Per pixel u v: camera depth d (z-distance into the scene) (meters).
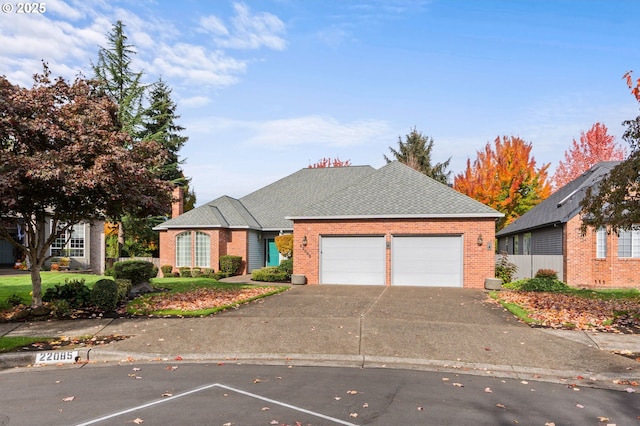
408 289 19.30
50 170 10.47
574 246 21.17
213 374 8.09
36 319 12.38
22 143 11.96
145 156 13.41
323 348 9.74
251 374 8.11
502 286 20.09
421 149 51.56
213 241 27.72
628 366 8.43
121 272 16.98
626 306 13.67
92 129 12.00
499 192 36.38
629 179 11.98
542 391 7.23
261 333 10.77
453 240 20.73
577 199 22.75
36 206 12.20
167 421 5.80
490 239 20.25
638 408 6.44
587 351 9.31
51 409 6.27
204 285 20.23
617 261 20.41
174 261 28.48
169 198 14.18
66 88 13.00
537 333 10.62
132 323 11.84
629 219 12.02
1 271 24.06
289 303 14.89
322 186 32.81
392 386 7.40
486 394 7.03
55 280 19.59
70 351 9.39
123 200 12.52
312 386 7.36
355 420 5.86
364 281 21.66
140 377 7.89
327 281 22.08
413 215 20.97
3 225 12.07
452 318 12.34
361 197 22.73
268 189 33.97
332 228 22.03
